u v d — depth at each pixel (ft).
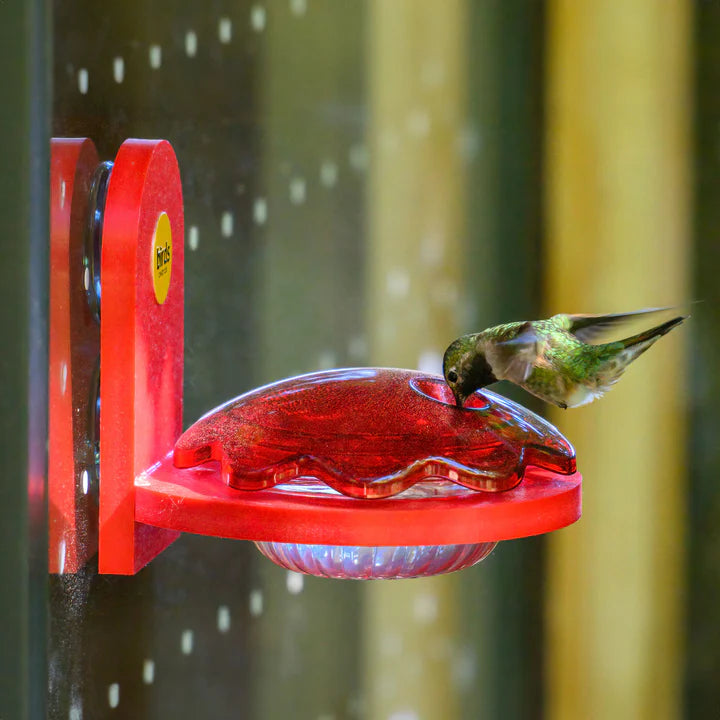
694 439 9.27
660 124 9.19
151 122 8.96
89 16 8.50
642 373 9.26
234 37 9.09
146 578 9.12
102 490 8.29
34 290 8.12
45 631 8.14
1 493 8.11
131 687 9.07
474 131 9.20
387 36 9.16
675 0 9.17
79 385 8.37
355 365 9.20
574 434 9.28
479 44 9.18
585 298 9.21
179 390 8.50
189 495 8.25
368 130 9.17
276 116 9.13
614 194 9.20
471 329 9.21
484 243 9.21
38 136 8.12
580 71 9.18
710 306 9.23
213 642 9.26
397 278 9.20
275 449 8.26
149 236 8.35
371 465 8.23
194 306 9.14
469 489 8.32
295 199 9.15
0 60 8.11
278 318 9.16
